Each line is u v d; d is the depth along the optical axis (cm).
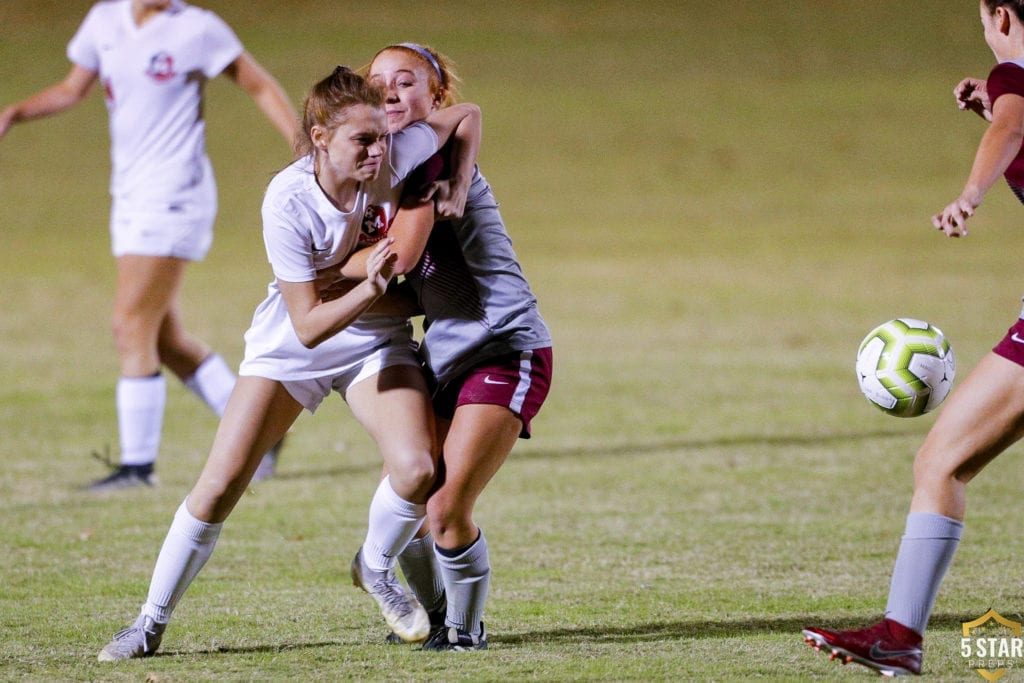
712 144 10519
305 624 1866
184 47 2927
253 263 7194
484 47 13425
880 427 3541
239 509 2728
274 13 14038
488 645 1731
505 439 1636
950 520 1484
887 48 13462
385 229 1608
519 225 8281
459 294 1672
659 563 2239
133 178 2939
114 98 2955
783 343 4956
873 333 1808
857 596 1997
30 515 2652
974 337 4784
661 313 5691
